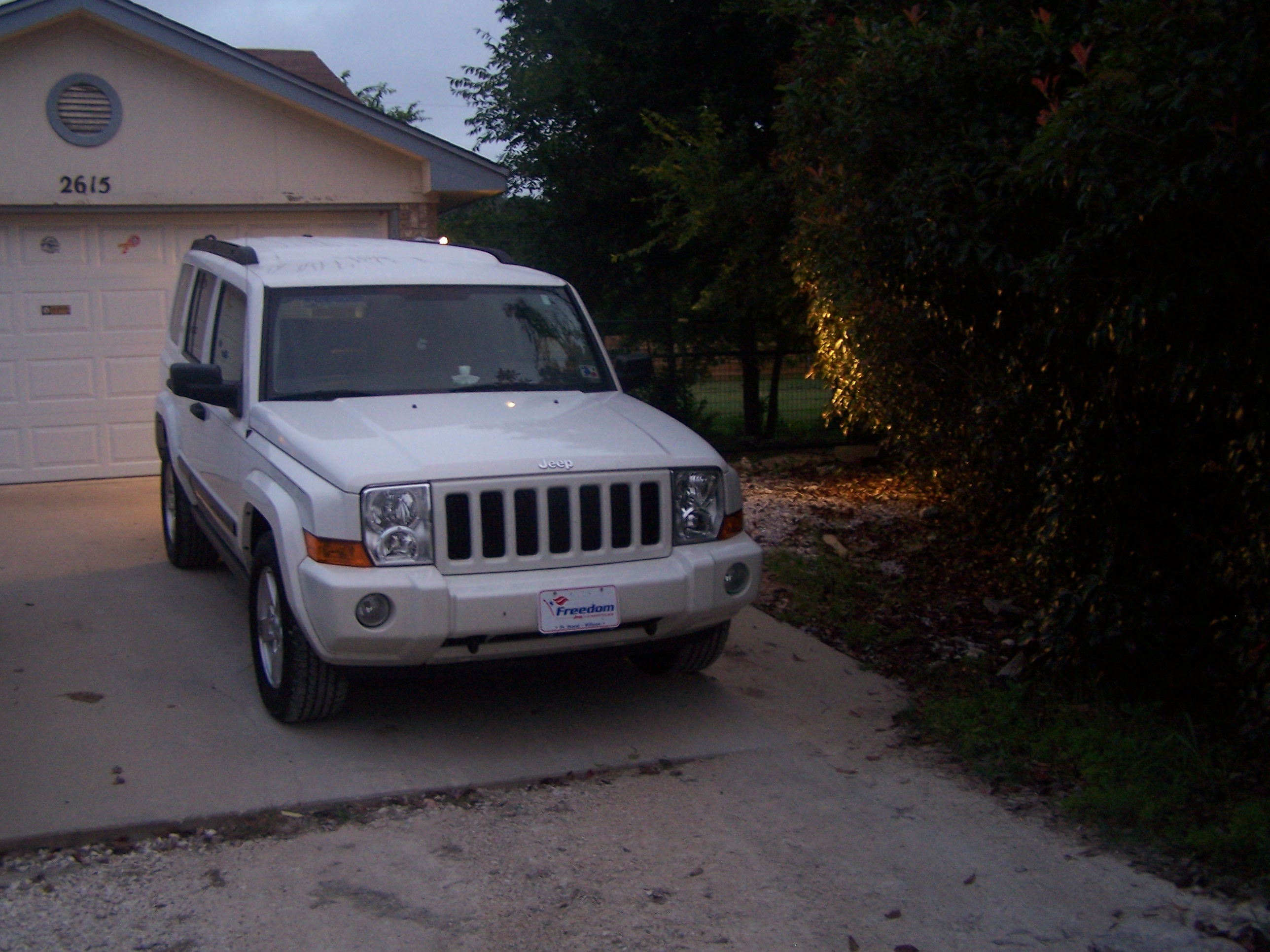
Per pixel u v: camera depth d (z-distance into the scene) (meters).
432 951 3.43
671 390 13.12
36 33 9.62
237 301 6.16
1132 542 5.35
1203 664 5.31
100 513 9.16
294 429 4.96
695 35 13.84
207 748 4.76
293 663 4.76
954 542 8.54
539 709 5.37
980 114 6.20
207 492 6.26
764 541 8.69
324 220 10.88
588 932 3.55
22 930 3.47
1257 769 4.68
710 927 3.59
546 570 4.66
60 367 10.23
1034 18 6.11
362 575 4.40
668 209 12.73
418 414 5.19
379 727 5.07
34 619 6.41
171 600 6.83
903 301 7.62
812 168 8.32
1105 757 4.72
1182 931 3.62
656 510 4.88
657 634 4.89
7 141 9.69
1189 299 4.29
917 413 8.77
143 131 10.06
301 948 3.43
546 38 18.05
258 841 4.06
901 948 3.49
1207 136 4.13
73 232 10.13
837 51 7.96
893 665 6.11
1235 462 4.65
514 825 4.24
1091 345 4.98
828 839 4.18
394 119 10.47
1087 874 3.97
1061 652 5.47
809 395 13.42
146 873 3.83
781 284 11.77
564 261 15.12
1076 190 4.89
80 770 4.50
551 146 14.73
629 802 4.45
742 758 4.89
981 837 4.22
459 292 6.16
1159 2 4.15
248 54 9.96
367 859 3.96
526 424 5.16
